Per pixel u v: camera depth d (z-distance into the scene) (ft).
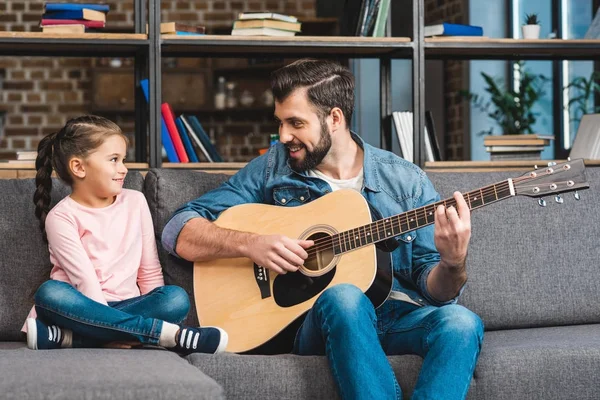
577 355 7.27
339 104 8.22
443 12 22.11
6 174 10.19
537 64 20.26
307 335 7.29
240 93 24.84
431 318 7.10
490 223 9.09
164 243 8.32
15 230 8.50
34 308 7.86
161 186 8.81
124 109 24.18
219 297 7.93
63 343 7.32
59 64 24.38
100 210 8.24
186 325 8.45
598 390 7.26
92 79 24.04
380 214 7.98
